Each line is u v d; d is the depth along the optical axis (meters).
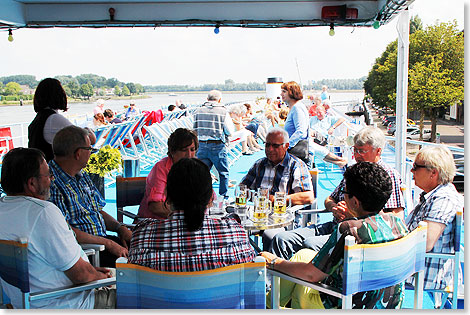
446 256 2.50
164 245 1.79
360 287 1.95
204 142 5.90
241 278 1.81
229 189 6.91
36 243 2.00
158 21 5.93
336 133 8.98
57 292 2.00
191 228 1.80
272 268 2.20
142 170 8.62
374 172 2.03
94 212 2.90
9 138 8.67
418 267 2.19
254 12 5.82
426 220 2.55
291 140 5.13
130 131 8.58
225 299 1.81
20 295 2.07
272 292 2.24
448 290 2.71
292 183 3.61
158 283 1.78
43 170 2.13
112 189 7.05
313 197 3.57
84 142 2.73
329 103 10.31
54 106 3.65
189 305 1.78
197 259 1.79
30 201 2.04
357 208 2.07
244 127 10.66
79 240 2.66
